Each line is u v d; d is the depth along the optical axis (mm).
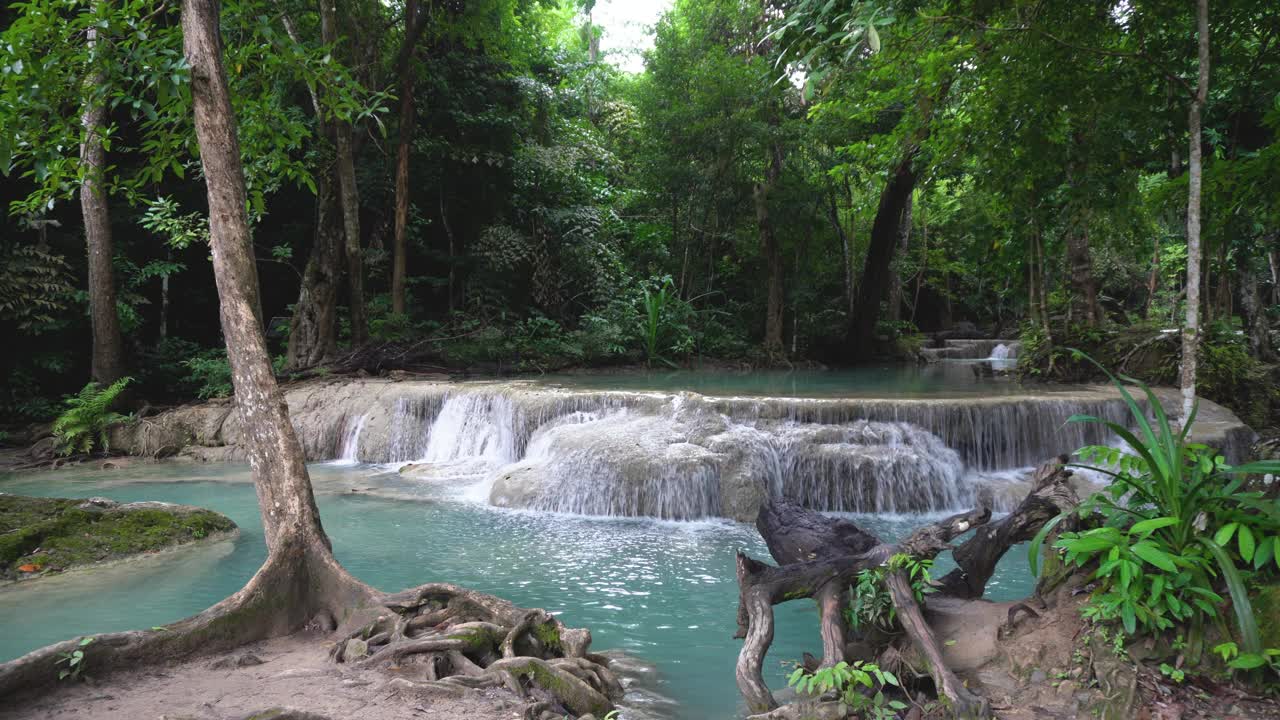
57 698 3791
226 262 5359
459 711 3729
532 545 7785
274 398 5332
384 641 4539
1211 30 5324
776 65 4629
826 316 22219
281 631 4812
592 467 9359
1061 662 3781
